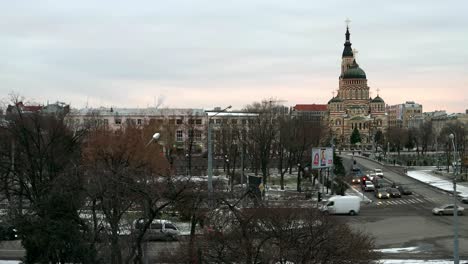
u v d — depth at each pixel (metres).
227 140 135.00
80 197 34.66
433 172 159.12
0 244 48.50
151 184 34.97
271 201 49.06
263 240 35.25
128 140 75.12
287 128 121.50
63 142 60.97
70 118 108.19
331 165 96.25
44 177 51.41
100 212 40.56
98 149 66.38
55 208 33.72
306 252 35.97
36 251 34.31
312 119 167.88
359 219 77.50
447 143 179.12
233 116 152.62
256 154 118.81
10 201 43.19
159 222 53.53
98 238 34.12
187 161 132.38
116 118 165.25
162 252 40.34
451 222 74.69
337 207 81.25
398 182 132.00
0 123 73.44
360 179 130.12
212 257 35.22
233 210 35.34
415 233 65.56
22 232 33.78
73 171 36.66
